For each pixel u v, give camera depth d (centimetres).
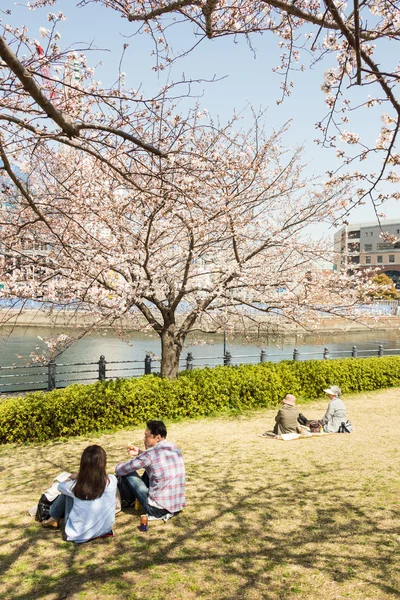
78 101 596
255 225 1201
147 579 416
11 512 575
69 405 948
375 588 395
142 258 1019
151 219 861
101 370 1213
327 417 988
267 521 536
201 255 1076
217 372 1201
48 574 428
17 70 334
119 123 594
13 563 448
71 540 488
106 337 3047
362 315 1248
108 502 500
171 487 542
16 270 891
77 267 896
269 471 721
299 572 423
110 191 911
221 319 1223
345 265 1325
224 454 820
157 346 2703
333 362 1441
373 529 511
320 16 388
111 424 998
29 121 523
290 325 1419
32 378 1864
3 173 655
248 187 1009
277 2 359
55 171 977
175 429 1003
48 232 962
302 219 1161
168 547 475
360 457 789
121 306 942
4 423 903
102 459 504
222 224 1048
